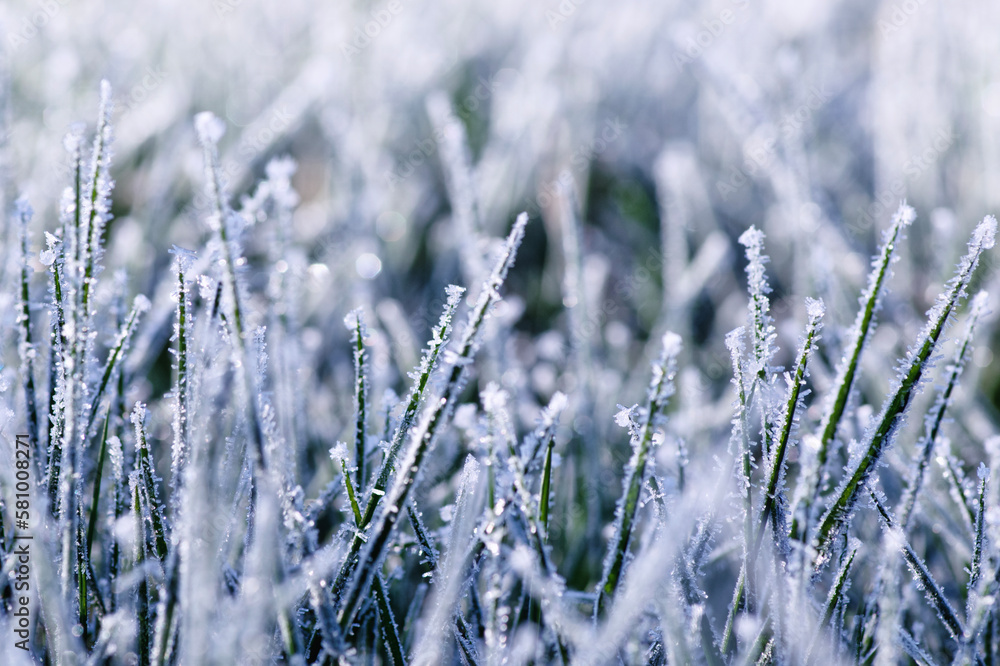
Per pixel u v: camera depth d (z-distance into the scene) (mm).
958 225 545
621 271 633
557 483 378
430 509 371
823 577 358
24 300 334
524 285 604
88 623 330
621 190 707
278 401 351
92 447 352
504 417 318
